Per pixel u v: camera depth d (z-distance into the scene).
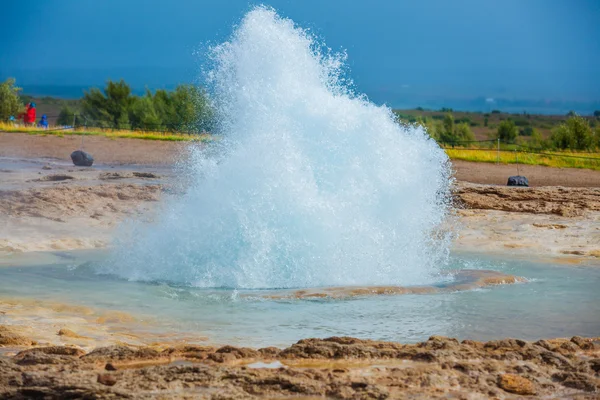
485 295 13.20
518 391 7.57
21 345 9.52
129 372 7.83
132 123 64.38
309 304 12.39
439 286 13.91
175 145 45.88
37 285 13.60
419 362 8.48
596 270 16.06
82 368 8.19
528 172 38.75
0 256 16.45
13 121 61.84
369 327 10.84
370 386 7.41
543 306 12.29
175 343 9.79
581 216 24.12
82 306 12.03
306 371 7.90
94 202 23.19
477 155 45.03
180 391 7.34
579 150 54.94
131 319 11.25
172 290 13.44
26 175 29.84
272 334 10.41
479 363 8.33
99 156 39.75
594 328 10.86
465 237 20.61
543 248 19.12
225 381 7.62
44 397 7.19
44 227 19.70
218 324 10.98
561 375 7.98
